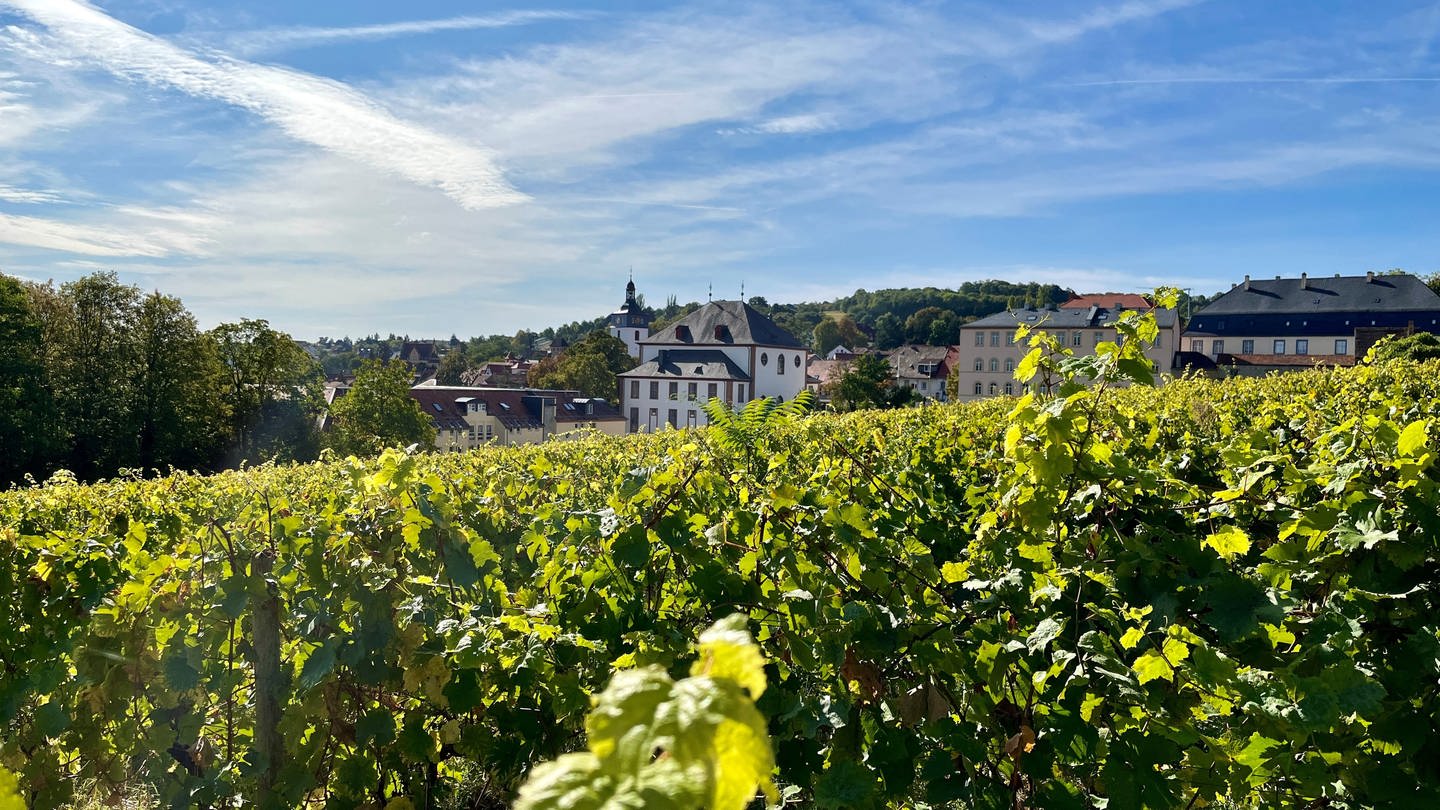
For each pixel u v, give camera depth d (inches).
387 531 142.7
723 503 136.5
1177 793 90.0
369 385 1683.1
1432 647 85.0
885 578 109.4
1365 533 90.0
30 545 136.2
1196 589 91.4
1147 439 145.3
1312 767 88.7
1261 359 2508.6
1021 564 106.6
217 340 1643.7
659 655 101.5
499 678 111.8
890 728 96.3
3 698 126.6
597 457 333.7
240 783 125.0
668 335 2871.6
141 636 130.9
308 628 123.0
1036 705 95.7
